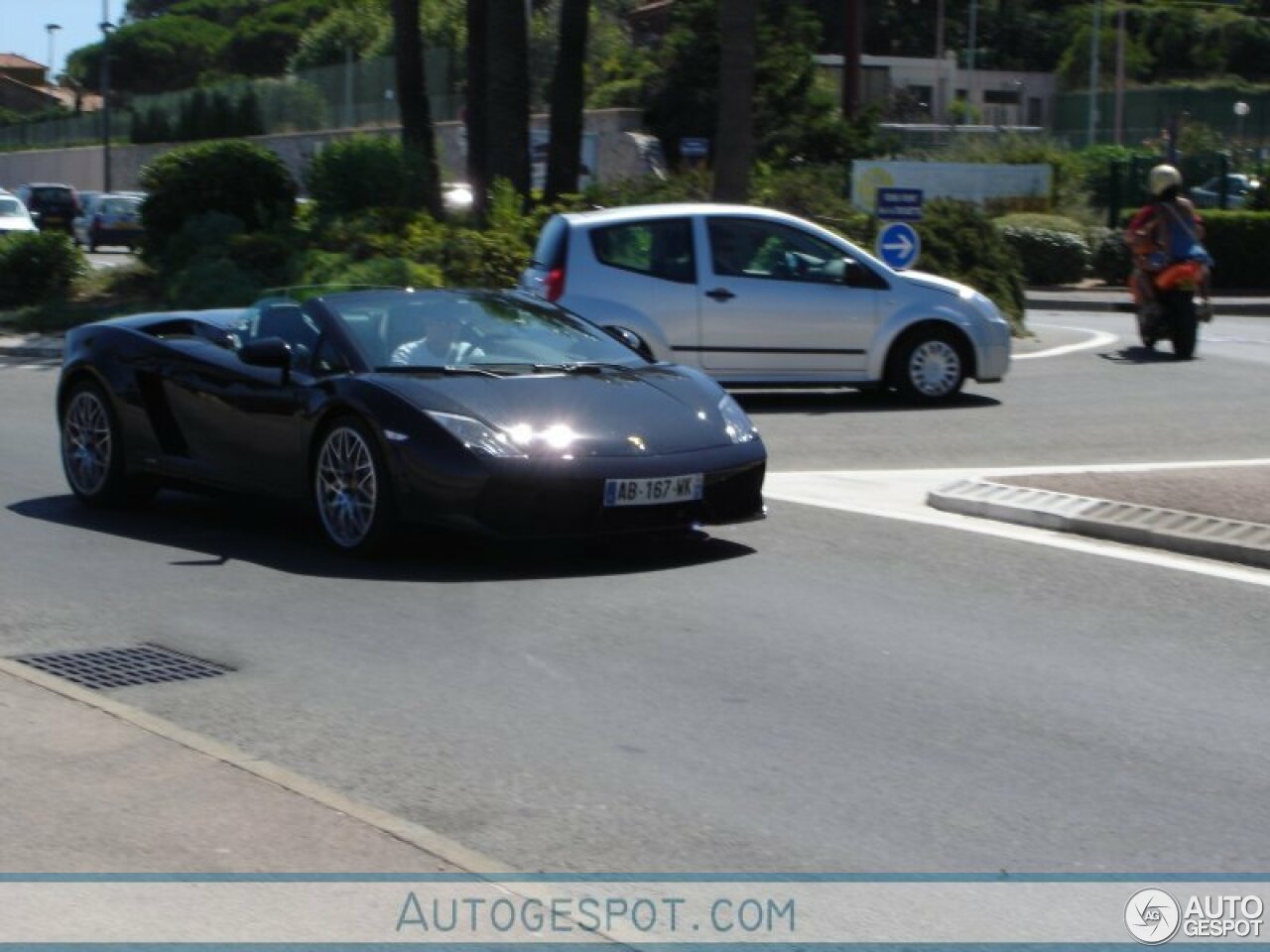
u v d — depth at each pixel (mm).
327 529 10492
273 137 67875
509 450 9633
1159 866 5734
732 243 17344
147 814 5895
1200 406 17797
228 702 7469
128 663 8102
